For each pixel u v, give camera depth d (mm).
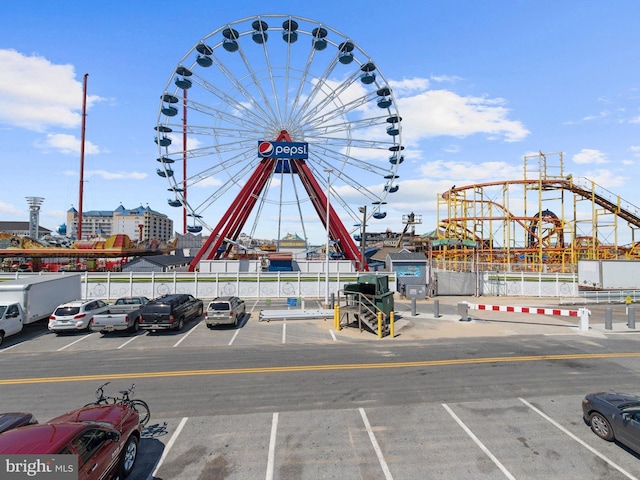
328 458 7602
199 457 7688
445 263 47781
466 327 20344
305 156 40438
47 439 5707
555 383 11656
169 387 11492
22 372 13086
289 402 10289
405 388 11273
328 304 26172
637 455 7691
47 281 20547
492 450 7867
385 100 41000
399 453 7766
